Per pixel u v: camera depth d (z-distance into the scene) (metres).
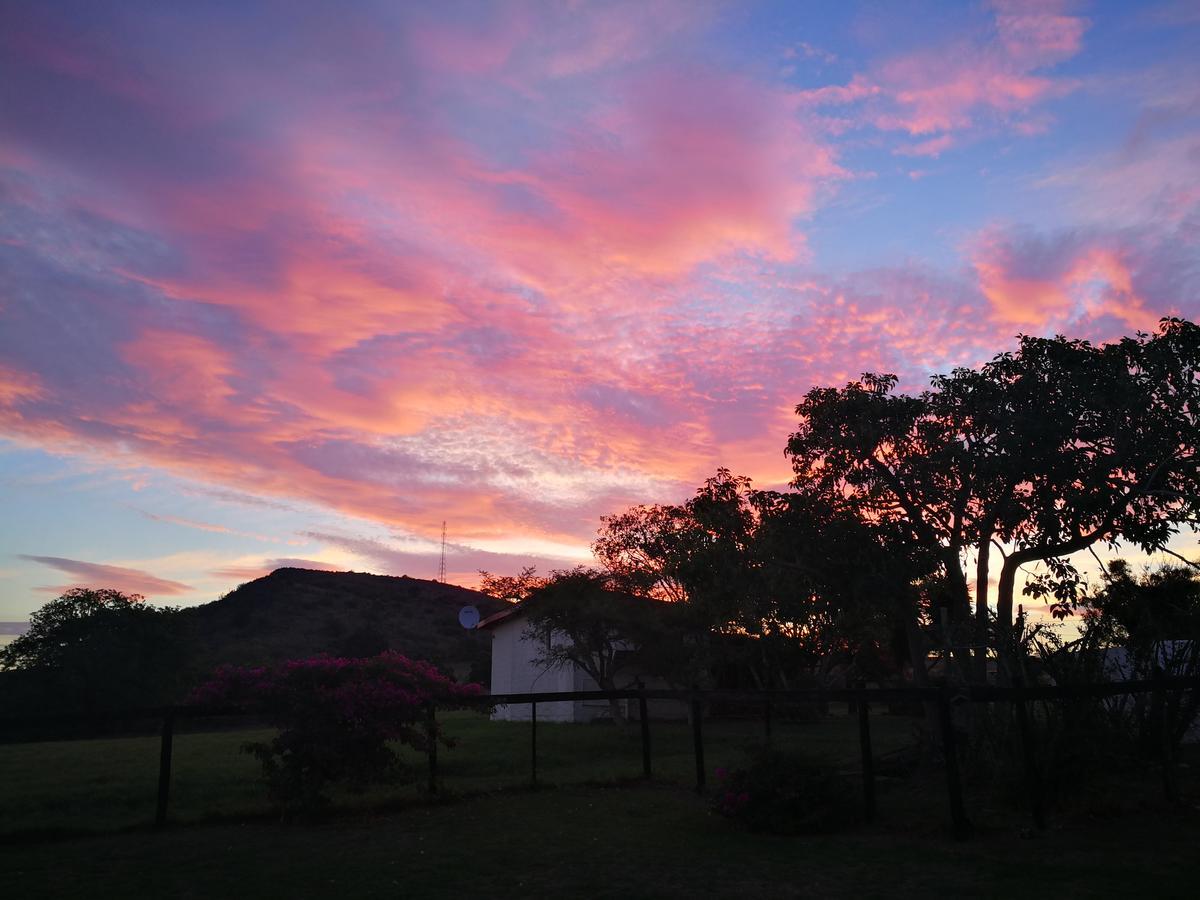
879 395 15.28
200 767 16.03
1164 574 17.00
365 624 69.88
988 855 8.57
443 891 7.41
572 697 13.91
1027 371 14.27
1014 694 10.08
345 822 10.73
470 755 18.41
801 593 16.89
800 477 16.28
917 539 14.95
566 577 26.50
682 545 22.52
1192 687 11.30
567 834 9.91
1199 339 13.45
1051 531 14.06
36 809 11.48
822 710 32.19
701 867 8.27
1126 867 7.94
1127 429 13.87
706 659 26.61
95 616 39.69
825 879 7.76
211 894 7.32
